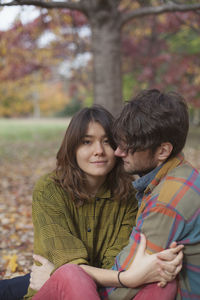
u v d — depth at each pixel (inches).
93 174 68.7
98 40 149.5
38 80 340.5
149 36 300.8
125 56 306.3
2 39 197.6
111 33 148.5
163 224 55.0
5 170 283.7
